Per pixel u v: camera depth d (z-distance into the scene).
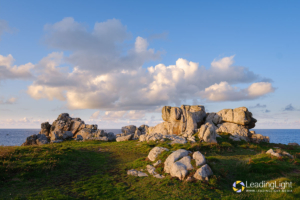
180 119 49.94
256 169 20.78
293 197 14.29
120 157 30.97
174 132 49.41
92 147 40.91
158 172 21.12
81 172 22.09
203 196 15.16
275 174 19.52
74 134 64.81
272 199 14.57
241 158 27.78
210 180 17.56
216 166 21.95
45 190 16.17
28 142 49.91
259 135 49.00
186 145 35.38
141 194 15.80
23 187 16.55
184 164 20.03
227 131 49.56
